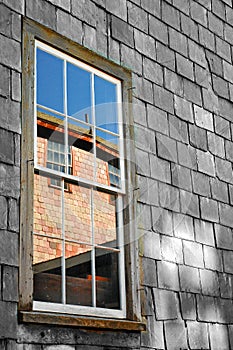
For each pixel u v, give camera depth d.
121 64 5.53
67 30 5.11
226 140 6.58
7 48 4.57
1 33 4.55
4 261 4.14
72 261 4.75
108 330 4.69
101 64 5.28
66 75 5.02
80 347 4.46
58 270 4.64
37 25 4.83
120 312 4.87
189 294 5.53
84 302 4.69
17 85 4.56
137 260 5.07
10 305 4.10
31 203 4.41
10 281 4.14
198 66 6.46
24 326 4.14
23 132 4.50
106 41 5.45
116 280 4.98
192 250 5.71
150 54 5.88
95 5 5.45
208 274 5.81
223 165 6.43
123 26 5.67
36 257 4.57
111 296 4.94
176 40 6.25
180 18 6.40
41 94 4.81
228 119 6.69
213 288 5.81
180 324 5.34
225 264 6.05
